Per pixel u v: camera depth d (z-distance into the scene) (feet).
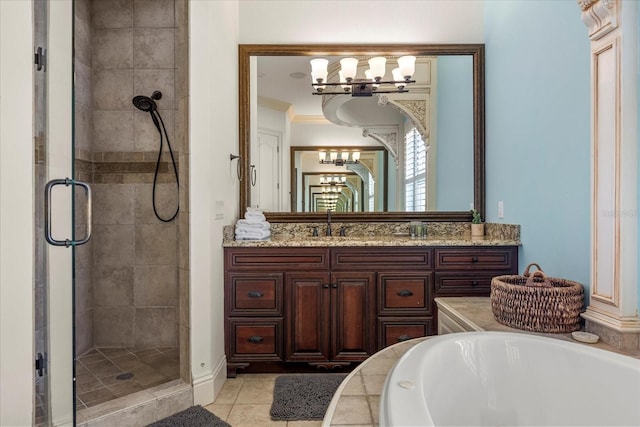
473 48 9.36
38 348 4.48
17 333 4.35
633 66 4.59
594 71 5.03
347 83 9.62
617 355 3.87
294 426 5.89
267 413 6.27
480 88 9.35
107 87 8.80
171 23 8.80
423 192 9.56
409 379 3.29
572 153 5.95
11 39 4.33
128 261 8.84
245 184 9.25
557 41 6.31
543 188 6.79
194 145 6.59
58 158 4.60
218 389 7.01
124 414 5.68
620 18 4.62
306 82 9.61
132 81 8.80
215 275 7.11
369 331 7.76
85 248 8.51
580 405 3.90
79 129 8.34
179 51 6.66
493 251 7.79
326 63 9.58
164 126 8.82
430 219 9.53
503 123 8.36
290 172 9.61
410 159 9.62
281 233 9.38
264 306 7.72
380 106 9.67
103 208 8.82
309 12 9.46
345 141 9.83
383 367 4.08
